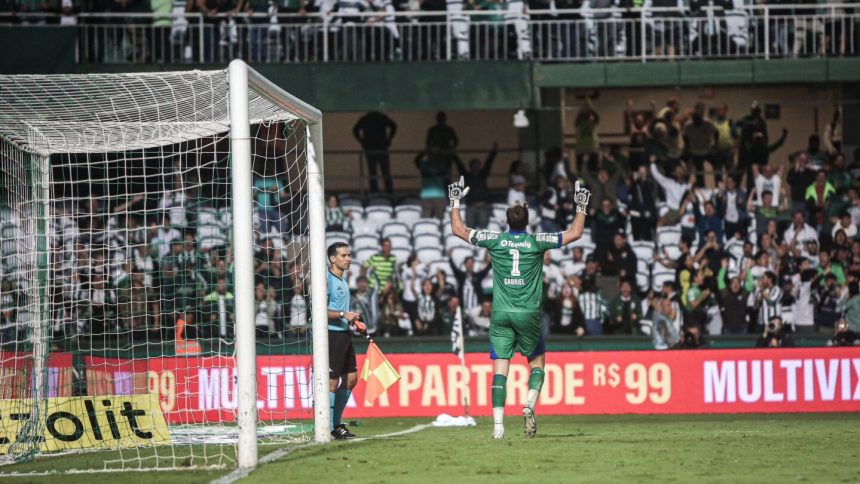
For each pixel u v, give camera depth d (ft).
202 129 74.02
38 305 73.46
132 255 129.39
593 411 116.47
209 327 125.29
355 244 147.54
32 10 141.28
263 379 108.88
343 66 137.90
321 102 137.39
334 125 163.43
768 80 139.54
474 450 57.47
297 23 144.15
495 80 139.23
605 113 160.04
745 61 139.54
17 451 65.00
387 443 64.54
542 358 64.39
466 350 134.21
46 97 63.67
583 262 139.95
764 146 148.46
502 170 163.94
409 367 116.26
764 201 144.05
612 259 139.54
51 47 134.10
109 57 144.56
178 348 111.75
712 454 54.49
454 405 115.96
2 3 141.18
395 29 142.20
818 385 117.19
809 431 76.69
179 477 49.78
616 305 136.98
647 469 48.19
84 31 137.59
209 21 144.87
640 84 139.95
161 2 145.07
